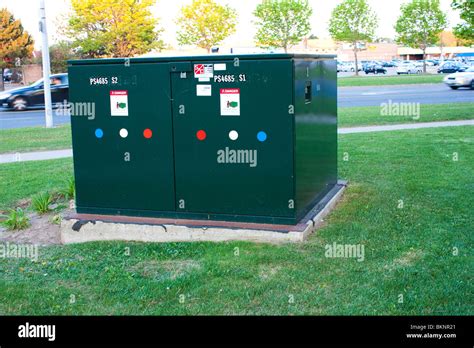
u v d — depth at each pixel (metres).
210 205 6.64
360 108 21.58
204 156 6.60
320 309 4.79
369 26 55.06
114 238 6.81
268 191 6.42
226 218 6.60
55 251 6.59
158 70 6.63
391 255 5.85
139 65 6.69
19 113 25.95
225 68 6.38
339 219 7.07
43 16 18.75
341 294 5.04
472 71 31.25
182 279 5.45
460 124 16.33
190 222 6.64
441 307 4.74
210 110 6.50
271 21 45.50
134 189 6.91
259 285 5.25
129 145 6.86
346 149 12.19
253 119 6.36
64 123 20.64
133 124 6.81
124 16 39.03
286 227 6.36
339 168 10.10
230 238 6.43
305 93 6.69
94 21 39.44
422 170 9.77
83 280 5.63
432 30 55.62
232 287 5.23
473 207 7.44
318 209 7.08
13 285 5.57
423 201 7.77
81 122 7.00
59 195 8.98
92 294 5.30
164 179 6.78
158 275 5.64
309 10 45.59
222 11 41.16
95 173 7.04
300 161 6.52
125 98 6.79
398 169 9.91
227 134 6.48
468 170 9.68
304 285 5.24
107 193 7.02
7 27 53.22
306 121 6.74
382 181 9.02
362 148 12.26
